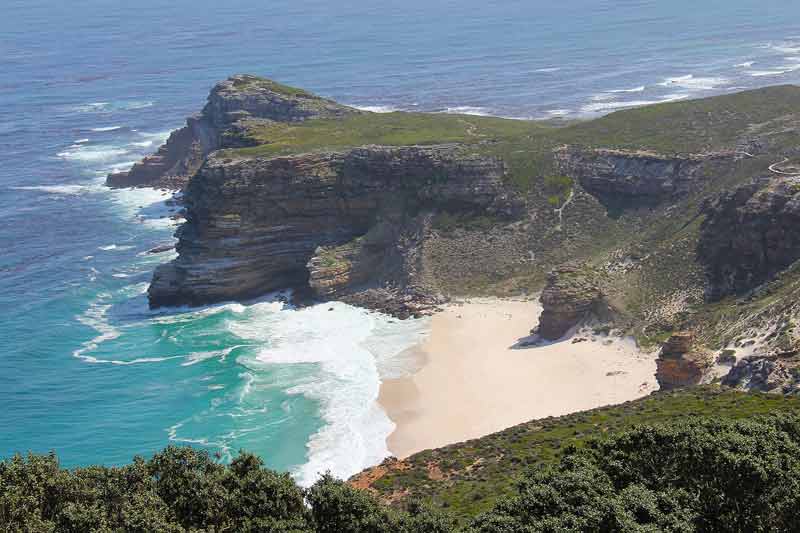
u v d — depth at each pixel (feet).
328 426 289.94
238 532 153.89
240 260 419.95
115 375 341.00
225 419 299.38
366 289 417.69
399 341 359.25
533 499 155.43
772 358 249.55
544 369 318.45
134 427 297.53
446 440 275.59
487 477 208.74
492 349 344.08
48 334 385.91
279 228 428.15
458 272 411.95
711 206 373.40
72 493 152.76
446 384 316.40
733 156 410.31
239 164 422.00
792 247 320.29
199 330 385.50
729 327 301.22
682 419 197.57
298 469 262.47
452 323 372.79
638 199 425.28
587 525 145.07
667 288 350.64
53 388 330.95
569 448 186.19
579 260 402.31
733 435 164.55
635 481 165.07
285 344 364.38
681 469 163.63
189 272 416.05
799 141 403.54
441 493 203.82
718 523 153.99
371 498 167.22
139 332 386.73
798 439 175.63
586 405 286.46
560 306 343.26
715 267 346.13
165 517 148.97
